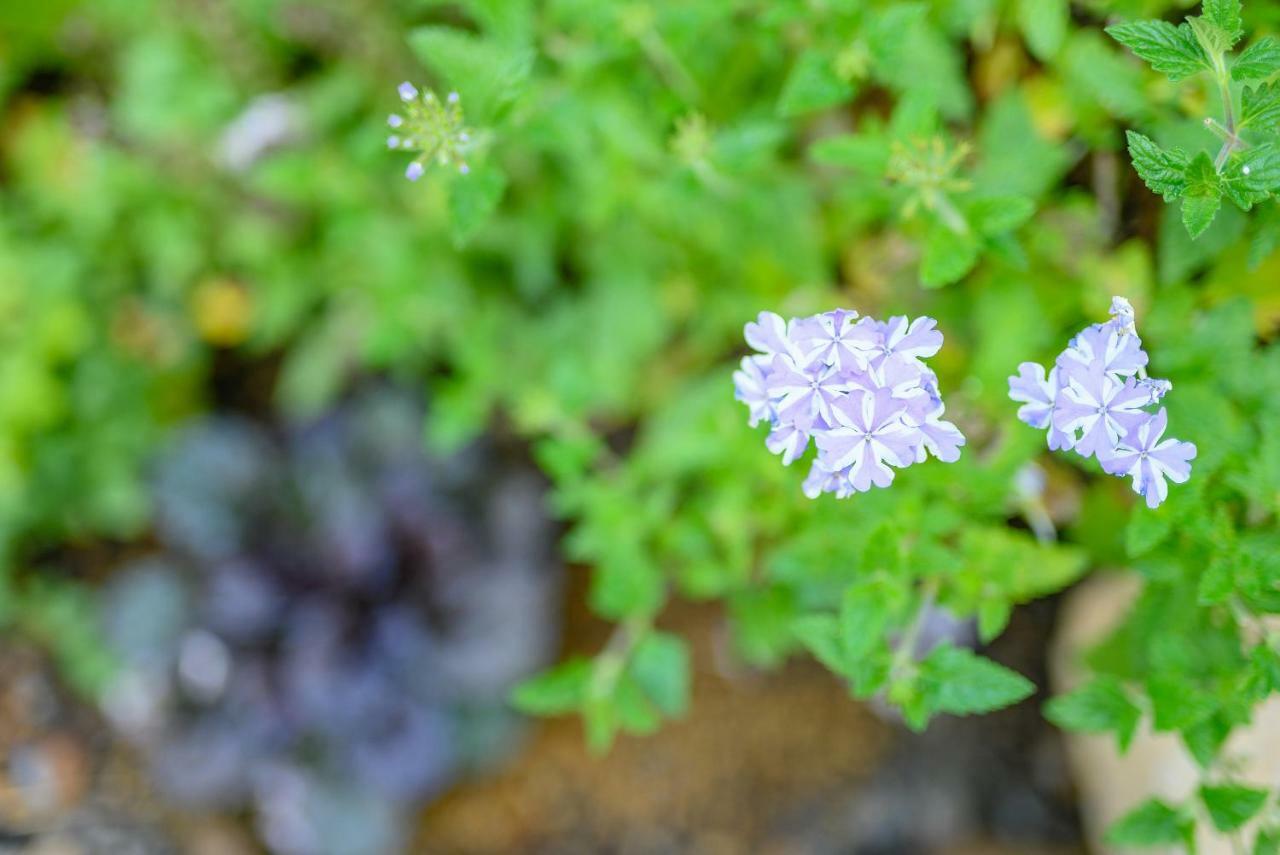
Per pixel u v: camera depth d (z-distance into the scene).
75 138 0.78
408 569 0.80
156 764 0.76
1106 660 0.58
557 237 0.74
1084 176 0.61
